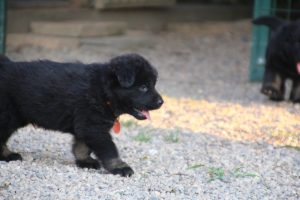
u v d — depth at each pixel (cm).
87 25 1614
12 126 743
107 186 669
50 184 661
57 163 749
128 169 721
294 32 1116
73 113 717
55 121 728
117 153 727
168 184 693
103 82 708
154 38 1769
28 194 632
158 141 881
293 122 1002
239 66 1557
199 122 997
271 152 838
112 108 716
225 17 2094
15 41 1561
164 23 1934
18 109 737
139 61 709
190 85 1327
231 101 1166
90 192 645
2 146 754
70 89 714
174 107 1095
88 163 755
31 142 849
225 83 1362
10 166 712
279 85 1160
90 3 1752
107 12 1766
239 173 742
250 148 857
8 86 728
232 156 815
